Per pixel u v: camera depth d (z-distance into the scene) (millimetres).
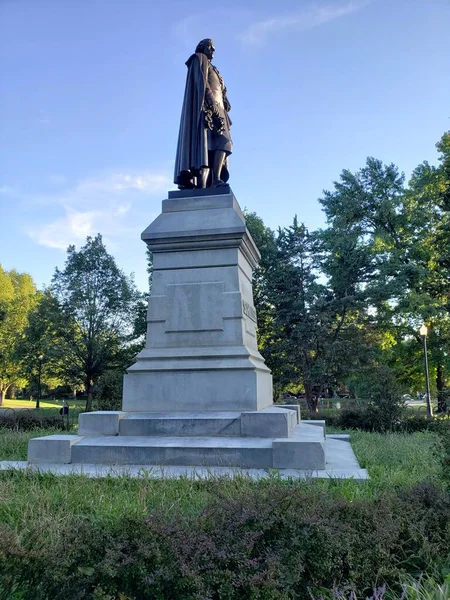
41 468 7797
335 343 29719
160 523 3838
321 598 3654
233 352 9578
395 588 4055
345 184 37688
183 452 7977
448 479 5719
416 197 35500
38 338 37375
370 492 6184
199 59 11453
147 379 9680
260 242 35094
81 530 3803
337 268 31984
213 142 11281
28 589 3506
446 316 34000
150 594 3416
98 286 37438
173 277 10297
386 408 18688
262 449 7789
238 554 3621
